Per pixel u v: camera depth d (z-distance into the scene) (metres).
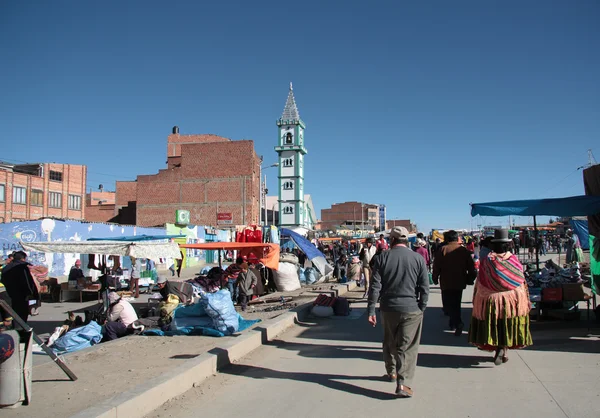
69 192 54.28
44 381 6.12
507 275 6.38
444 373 6.30
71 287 17.58
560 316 9.20
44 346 5.94
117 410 4.73
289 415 5.00
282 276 18.11
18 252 9.22
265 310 12.84
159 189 60.38
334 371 6.65
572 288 8.95
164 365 6.87
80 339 8.74
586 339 7.74
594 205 8.82
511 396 5.31
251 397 5.66
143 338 9.06
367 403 5.26
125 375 6.35
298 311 11.73
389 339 5.75
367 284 15.84
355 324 10.75
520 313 6.37
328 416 4.92
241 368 7.07
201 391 5.97
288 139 85.69
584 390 5.38
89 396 5.46
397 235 5.64
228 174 59.06
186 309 9.60
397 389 5.37
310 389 5.86
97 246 10.54
